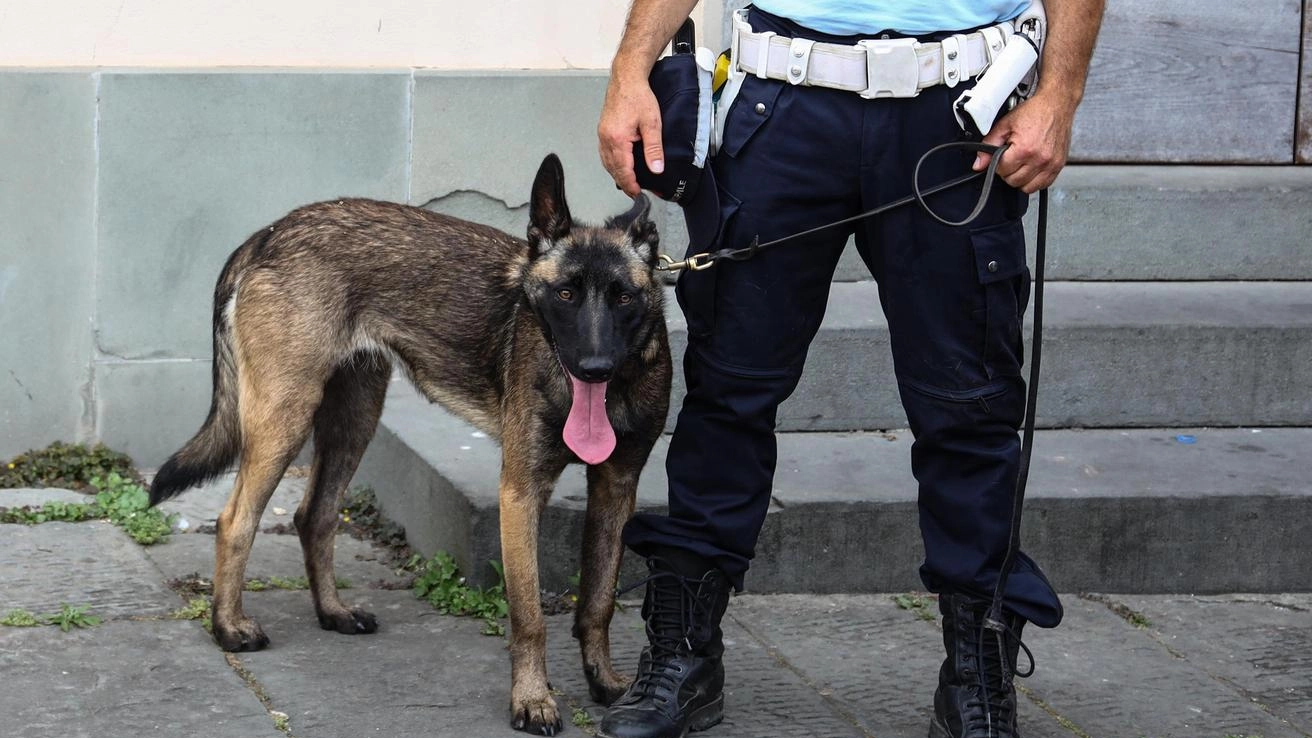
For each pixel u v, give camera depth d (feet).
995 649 10.57
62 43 16.11
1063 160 9.84
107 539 14.78
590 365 10.41
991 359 10.23
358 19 16.87
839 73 9.95
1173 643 13.24
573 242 10.85
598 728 10.84
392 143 16.89
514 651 11.14
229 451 12.82
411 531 15.30
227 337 12.65
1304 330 16.44
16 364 16.42
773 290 10.47
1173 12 19.12
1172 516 14.32
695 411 10.90
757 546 13.85
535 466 11.16
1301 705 11.97
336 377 13.00
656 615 11.03
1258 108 19.47
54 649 11.95
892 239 10.20
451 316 12.38
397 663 12.15
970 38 9.85
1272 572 14.55
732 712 11.44
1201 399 16.51
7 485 16.21
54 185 16.10
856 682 12.11
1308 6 19.26
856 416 16.26
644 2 10.36
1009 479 10.45
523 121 17.16
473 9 17.12
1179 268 18.35
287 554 14.83
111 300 16.52
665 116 10.19
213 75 16.22
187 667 11.76
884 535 14.05
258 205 16.69
